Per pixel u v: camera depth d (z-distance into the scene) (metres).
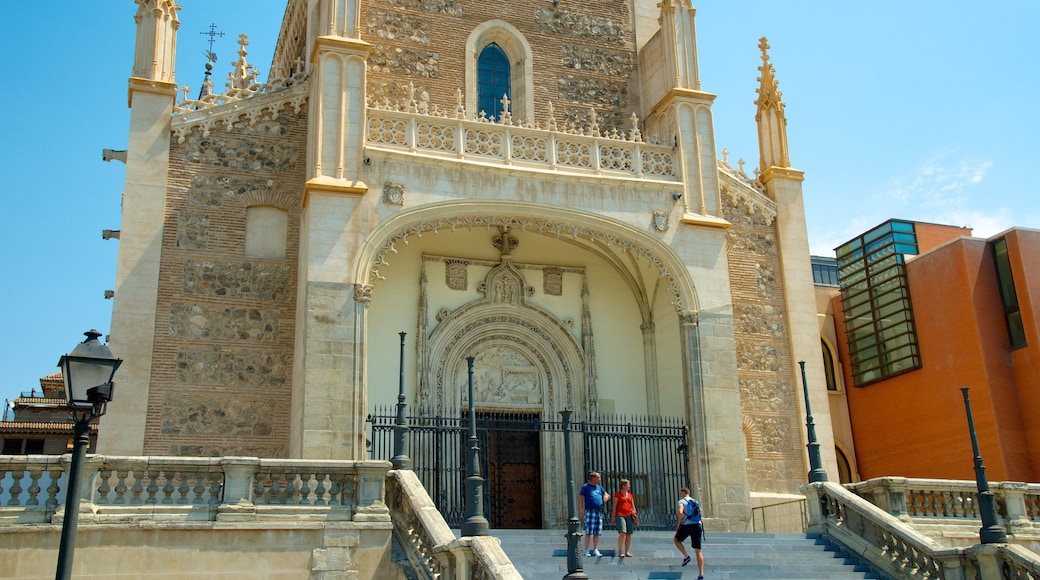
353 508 18.11
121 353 24.06
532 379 29.53
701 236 28.55
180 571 16.56
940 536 22.22
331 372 23.38
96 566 16.06
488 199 26.44
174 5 27.22
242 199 26.31
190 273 25.28
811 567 20.22
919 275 35.59
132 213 25.14
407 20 31.17
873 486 22.62
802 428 29.95
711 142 29.83
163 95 26.22
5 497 16.94
